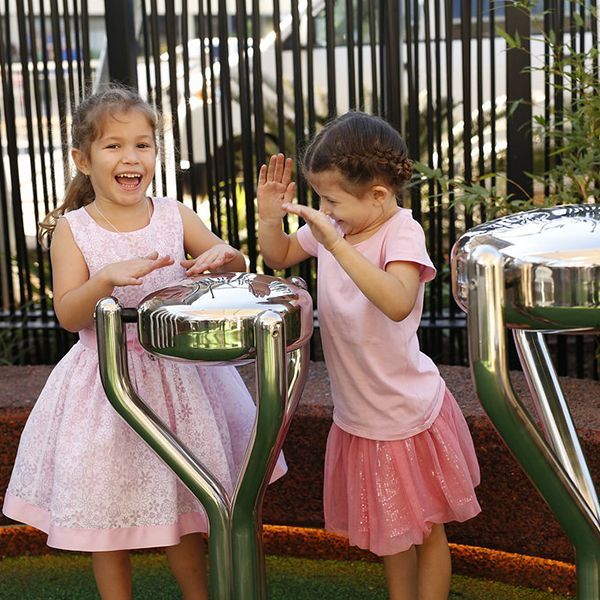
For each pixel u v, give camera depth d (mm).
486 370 1067
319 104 4254
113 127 1893
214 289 1393
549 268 1047
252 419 2014
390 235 1753
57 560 2424
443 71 4223
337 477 1906
